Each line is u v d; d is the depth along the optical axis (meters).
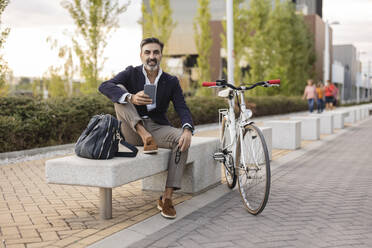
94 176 3.61
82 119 9.70
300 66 35.16
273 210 4.34
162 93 4.44
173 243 3.35
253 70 25.97
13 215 4.16
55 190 5.29
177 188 4.21
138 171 3.84
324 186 5.55
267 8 25.92
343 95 53.81
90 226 3.78
